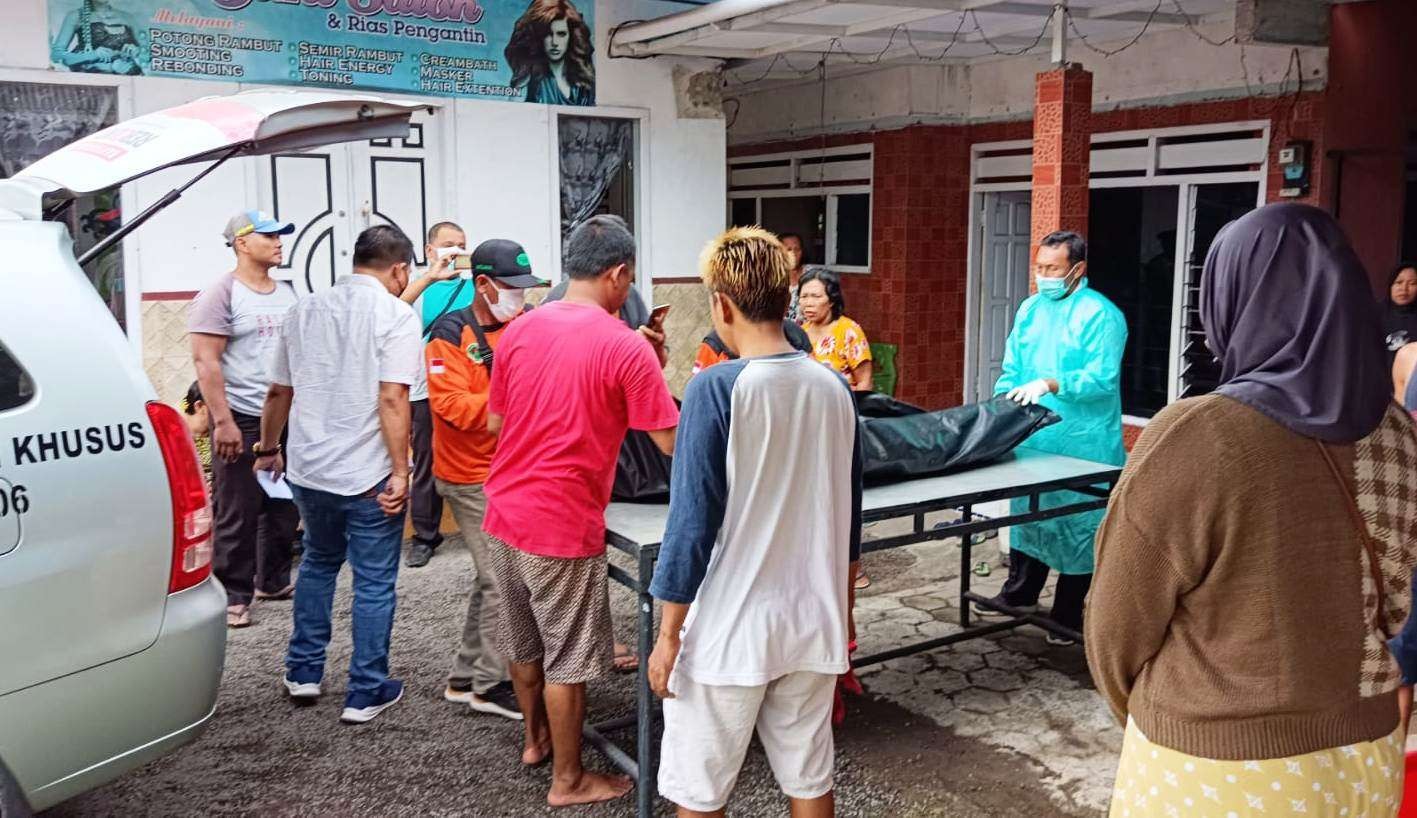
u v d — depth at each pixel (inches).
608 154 345.7
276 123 154.1
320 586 180.2
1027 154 378.0
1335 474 73.4
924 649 198.8
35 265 120.5
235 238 219.3
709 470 113.0
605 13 334.3
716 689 116.7
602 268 144.1
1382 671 75.7
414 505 259.9
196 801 152.1
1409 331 254.7
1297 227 75.8
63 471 116.8
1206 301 80.7
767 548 115.6
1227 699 75.0
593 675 146.5
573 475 140.8
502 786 156.8
